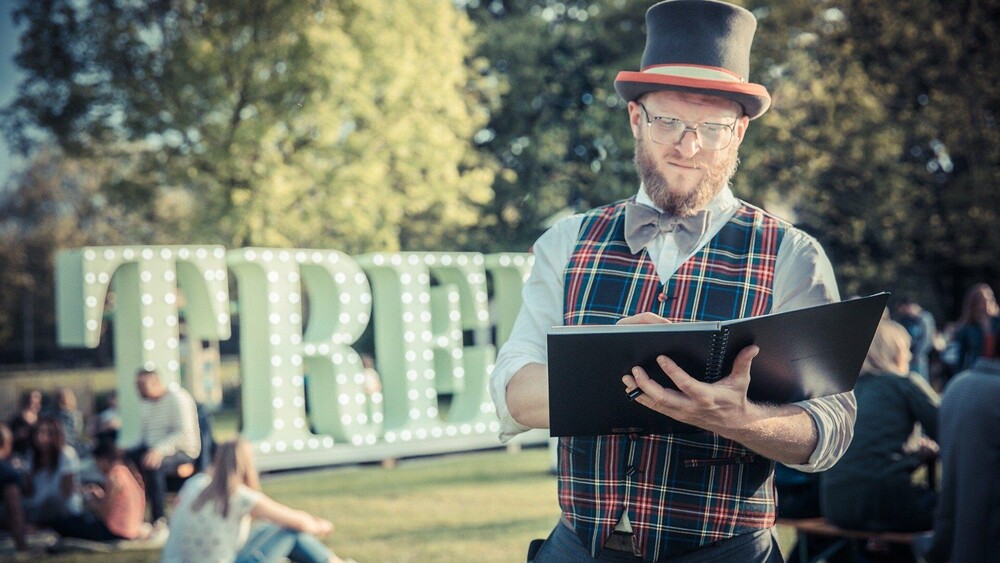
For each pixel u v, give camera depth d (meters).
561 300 2.00
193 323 9.88
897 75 17.25
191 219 15.20
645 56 1.93
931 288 18.81
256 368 9.95
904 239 18.00
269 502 4.77
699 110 1.85
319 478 9.52
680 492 1.82
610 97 19.98
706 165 1.86
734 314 1.83
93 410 19.42
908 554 4.32
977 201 16.59
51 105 14.98
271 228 14.77
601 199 20.38
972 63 16.80
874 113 17.64
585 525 1.87
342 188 15.19
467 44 19.81
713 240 1.90
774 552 1.87
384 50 15.40
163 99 14.68
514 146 21.75
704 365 1.55
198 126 14.61
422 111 16.64
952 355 9.41
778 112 18.22
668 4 1.88
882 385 4.28
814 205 18.88
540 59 21.53
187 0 14.98
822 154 18.14
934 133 17.17
